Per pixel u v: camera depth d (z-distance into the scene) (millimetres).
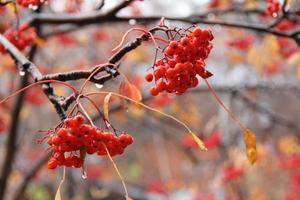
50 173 11258
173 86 2203
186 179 14266
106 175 11938
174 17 4336
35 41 3670
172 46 2129
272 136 12117
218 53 11750
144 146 17281
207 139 8016
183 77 2180
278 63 7945
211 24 4227
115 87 7262
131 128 16797
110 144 2098
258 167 10820
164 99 7719
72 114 2195
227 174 8008
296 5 5496
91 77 2377
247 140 2586
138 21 4531
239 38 6246
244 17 6312
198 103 13492
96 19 4512
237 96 7707
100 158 13516
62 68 9422
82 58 10055
